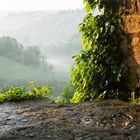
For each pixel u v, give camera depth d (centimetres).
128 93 754
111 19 780
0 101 726
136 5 702
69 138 453
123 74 755
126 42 746
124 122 522
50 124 523
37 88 786
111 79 776
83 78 818
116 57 771
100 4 812
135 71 720
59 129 495
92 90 809
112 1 793
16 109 643
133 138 446
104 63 791
